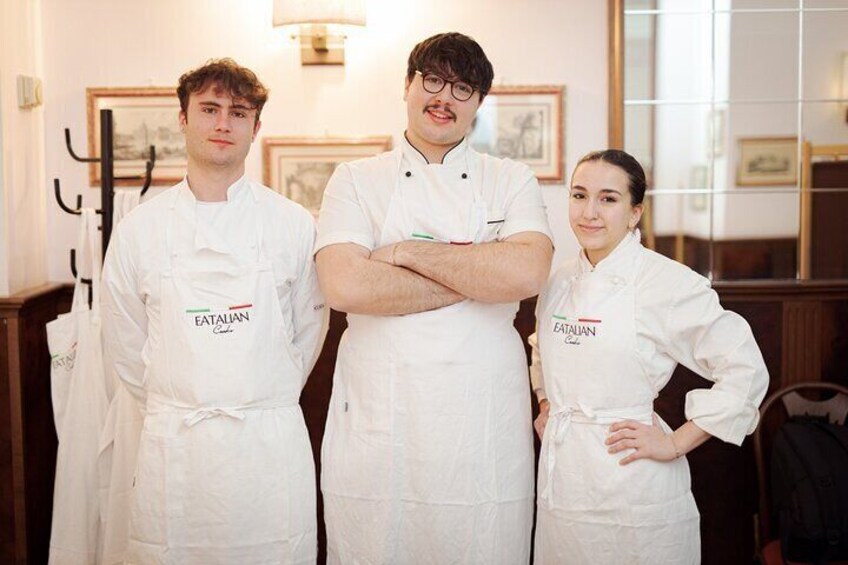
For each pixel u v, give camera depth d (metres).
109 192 2.84
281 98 3.13
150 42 3.12
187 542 2.23
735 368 2.18
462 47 2.17
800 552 2.65
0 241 2.84
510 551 2.28
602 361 2.21
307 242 2.34
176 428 2.22
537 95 3.12
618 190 2.19
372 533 2.25
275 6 3.00
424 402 2.20
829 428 2.72
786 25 3.21
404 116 3.13
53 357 2.83
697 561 2.28
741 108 3.23
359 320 2.27
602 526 2.19
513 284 2.12
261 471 2.24
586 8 3.11
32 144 3.05
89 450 2.80
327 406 3.09
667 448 2.19
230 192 2.28
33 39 3.06
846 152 3.26
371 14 3.10
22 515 2.87
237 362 2.21
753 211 3.26
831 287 3.04
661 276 2.22
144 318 2.32
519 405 2.29
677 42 3.18
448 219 2.24
